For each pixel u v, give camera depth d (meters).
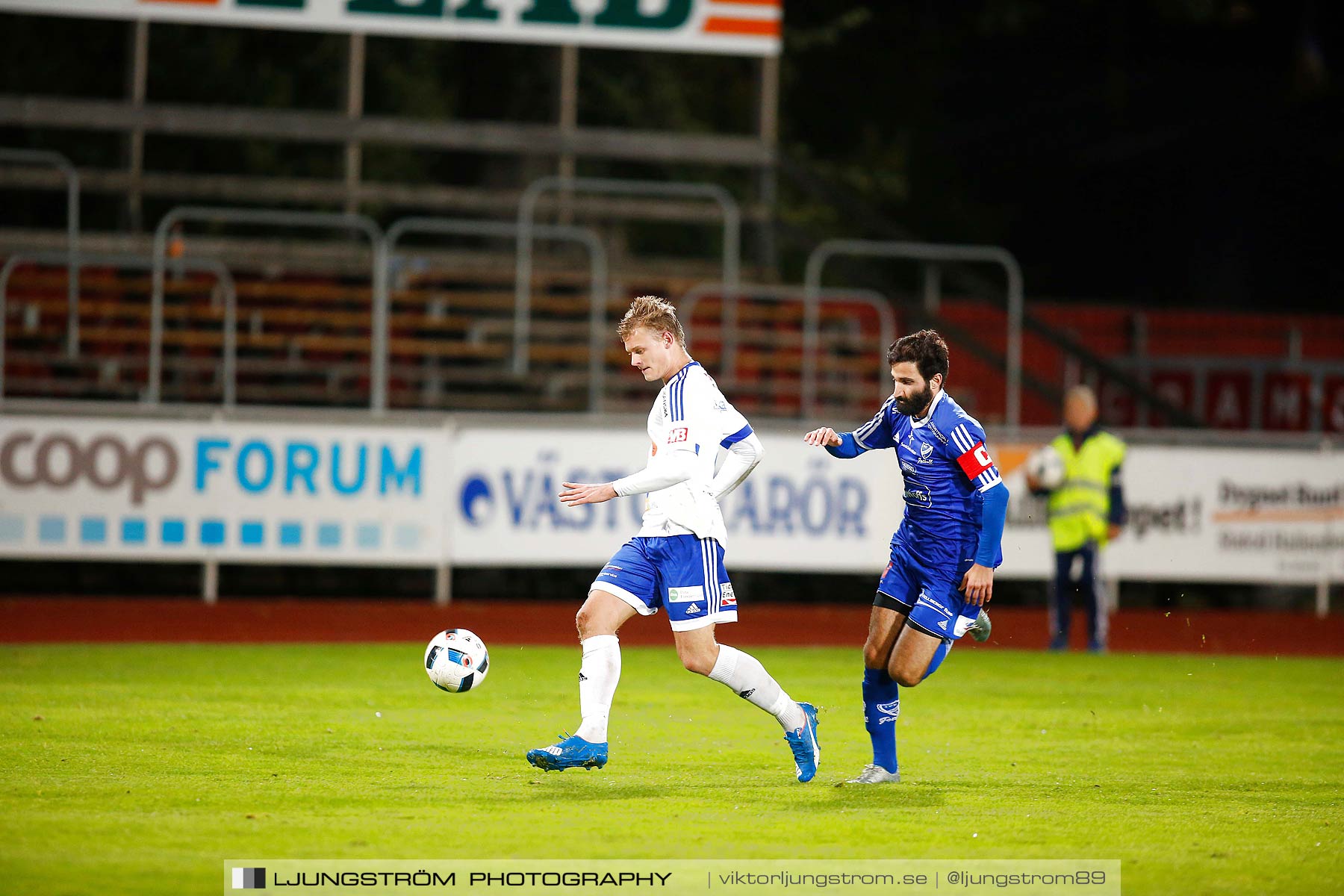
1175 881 18.80
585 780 24.33
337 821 20.94
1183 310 86.38
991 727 31.39
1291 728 32.12
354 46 71.38
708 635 23.55
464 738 28.09
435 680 26.38
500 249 82.25
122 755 25.55
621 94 95.94
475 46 89.81
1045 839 20.88
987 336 82.38
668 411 23.50
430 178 92.31
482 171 84.94
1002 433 55.06
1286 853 20.31
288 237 84.06
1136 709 34.53
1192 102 113.38
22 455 49.00
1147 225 117.50
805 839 20.52
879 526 54.00
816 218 101.25
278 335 67.81
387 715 30.83
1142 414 79.44
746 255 84.88
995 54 119.50
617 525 53.00
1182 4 105.25
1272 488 56.59
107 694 32.50
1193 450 55.97
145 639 43.47
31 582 55.06
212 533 50.53
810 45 104.81
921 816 22.16
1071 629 53.12
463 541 52.22
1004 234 119.25
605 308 70.69
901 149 110.00
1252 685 39.41
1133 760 27.72
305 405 64.50
